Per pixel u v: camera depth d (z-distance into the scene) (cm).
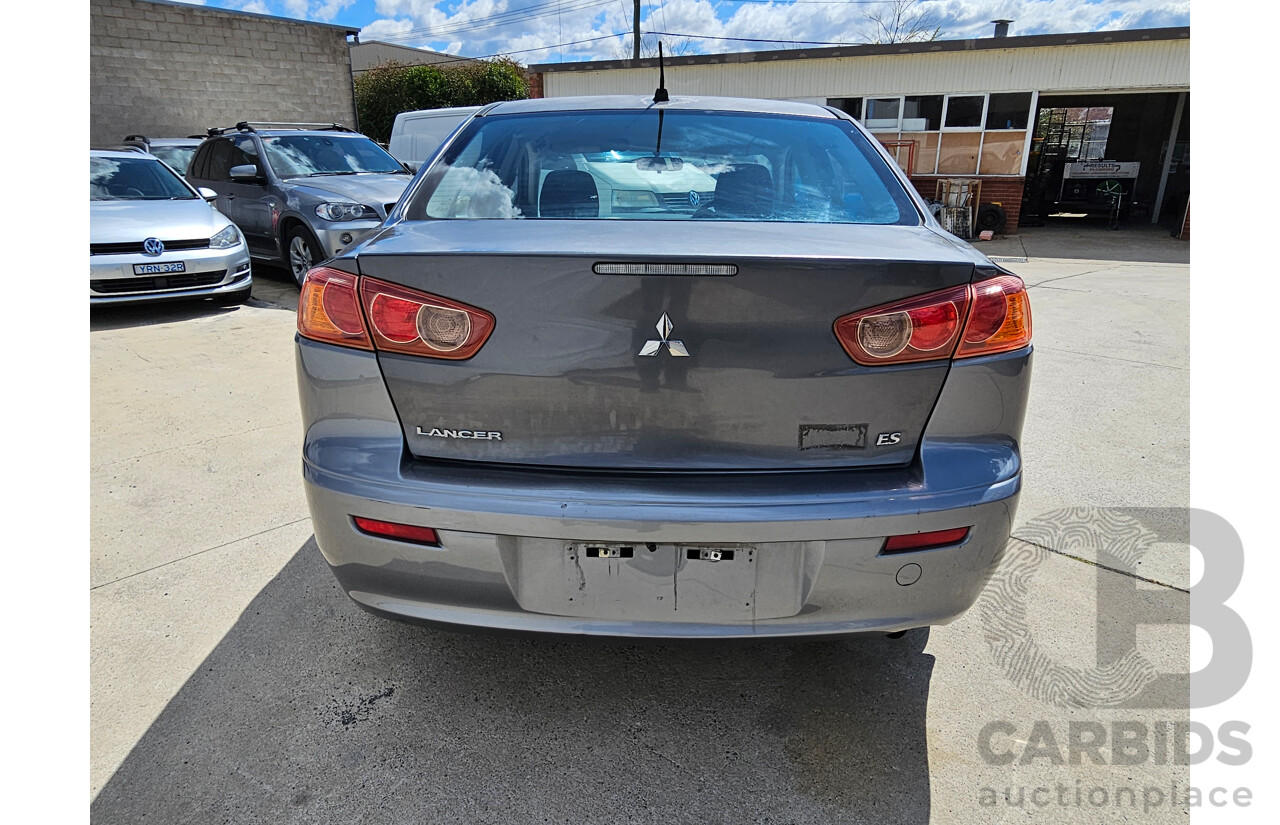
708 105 239
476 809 161
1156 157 1686
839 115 244
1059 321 647
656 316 145
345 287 154
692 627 156
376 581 160
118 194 662
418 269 149
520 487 149
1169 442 366
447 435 153
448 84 2312
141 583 242
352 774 170
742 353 147
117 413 396
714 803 163
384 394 154
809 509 147
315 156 781
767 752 178
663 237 161
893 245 164
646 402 149
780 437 151
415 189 204
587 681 201
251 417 391
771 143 218
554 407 150
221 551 262
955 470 153
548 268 144
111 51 1311
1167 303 729
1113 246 1248
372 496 152
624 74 1490
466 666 206
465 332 148
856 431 152
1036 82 1266
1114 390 447
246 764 172
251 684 198
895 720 188
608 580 153
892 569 153
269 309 668
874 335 148
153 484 313
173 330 584
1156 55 1184
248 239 792
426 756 175
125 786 165
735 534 147
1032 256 1133
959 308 151
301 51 1528
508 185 202
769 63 1410
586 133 220
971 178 1350
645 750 178
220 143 828
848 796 165
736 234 166
